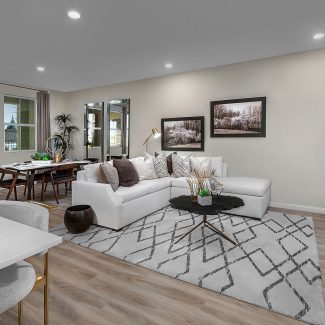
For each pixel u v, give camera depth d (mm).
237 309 1789
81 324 1637
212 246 2771
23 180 4965
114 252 2637
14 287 1134
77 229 3088
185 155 5215
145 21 2998
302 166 4273
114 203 3197
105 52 4008
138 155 6094
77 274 2234
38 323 1642
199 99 5199
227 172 4867
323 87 4039
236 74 4766
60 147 7152
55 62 4527
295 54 4219
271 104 4465
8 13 2818
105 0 2562
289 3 2594
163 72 5141
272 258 2504
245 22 3014
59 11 2777
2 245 976
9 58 4309
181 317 1709
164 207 4305
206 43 3637
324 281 2115
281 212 4133
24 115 6848
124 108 6258
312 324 1640
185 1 2570
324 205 4145
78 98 7160
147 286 2064
